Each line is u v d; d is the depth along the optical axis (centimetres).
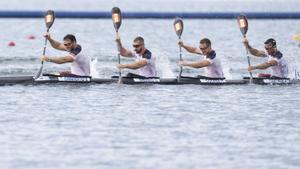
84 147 5244
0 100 7112
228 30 17538
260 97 7562
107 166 4753
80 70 8238
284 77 8581
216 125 6059
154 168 4716
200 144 5375
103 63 10806
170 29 17700
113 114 6481
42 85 8056
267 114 6581
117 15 8494
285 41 15238
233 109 6825
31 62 10831
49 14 8438
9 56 11769
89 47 13562
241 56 12138
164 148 5241
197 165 4800
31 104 6919
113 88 7988
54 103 6988
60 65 10481
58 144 5322
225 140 5509
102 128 5881
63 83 8131
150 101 7206
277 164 4838
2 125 5944
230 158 4988
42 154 5038
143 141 5447
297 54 12544
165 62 11169
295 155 5075
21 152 5084
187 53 12731
